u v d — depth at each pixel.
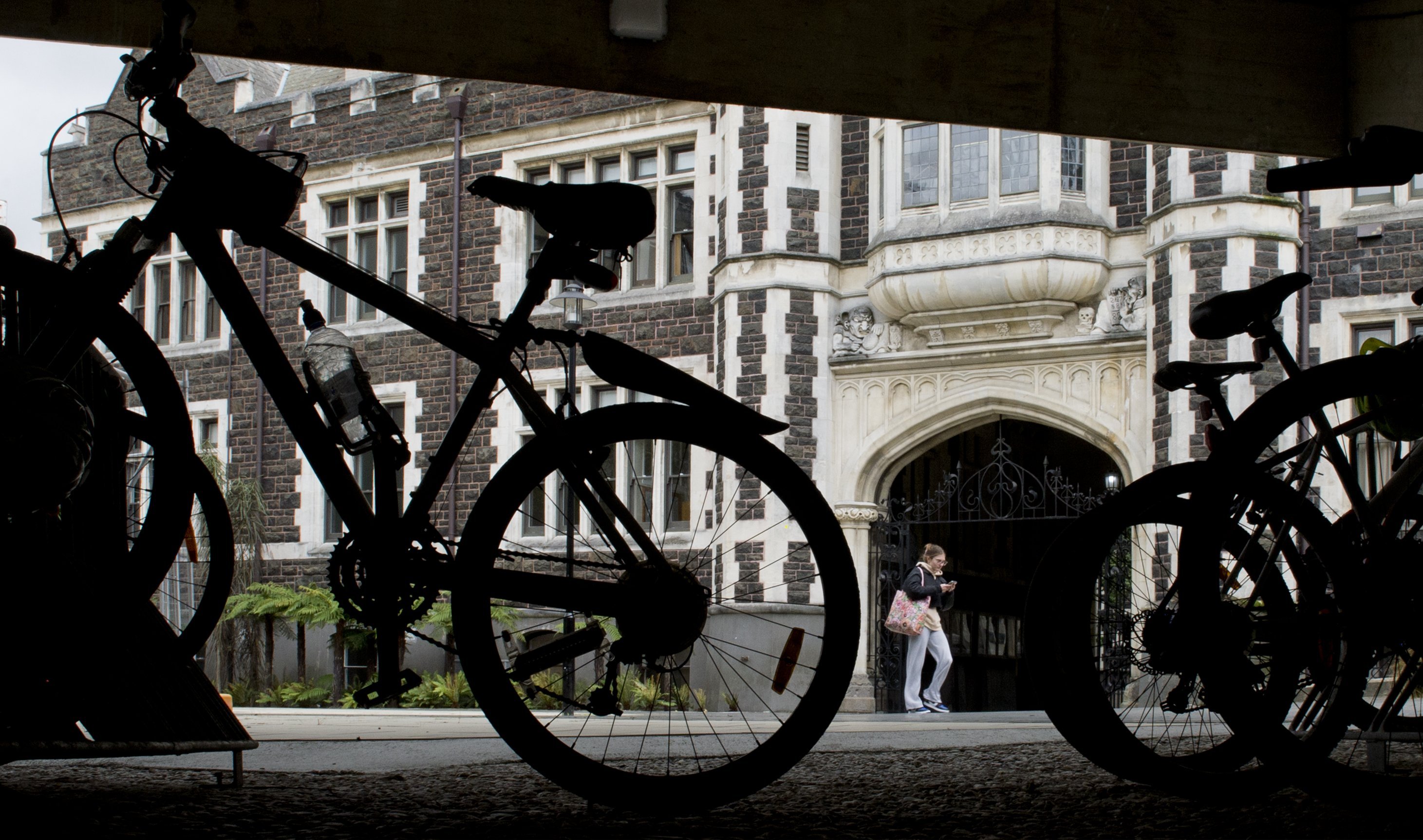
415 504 2.41
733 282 14.48
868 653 14.00
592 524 2.41
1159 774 2.46
